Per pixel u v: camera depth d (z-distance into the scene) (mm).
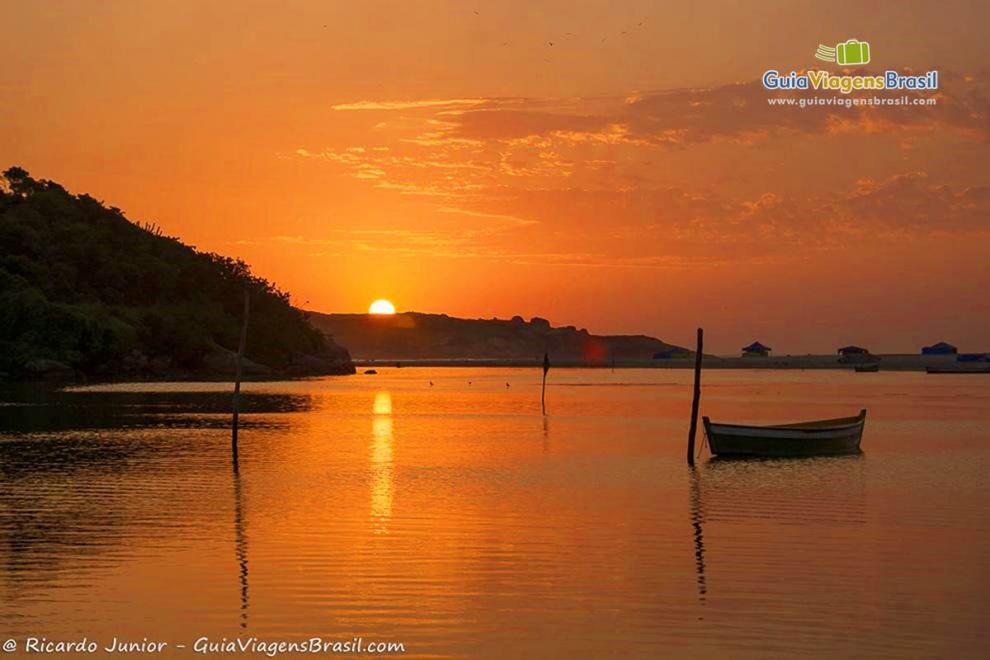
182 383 146750
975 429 72875
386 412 90188
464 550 28297
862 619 21922
